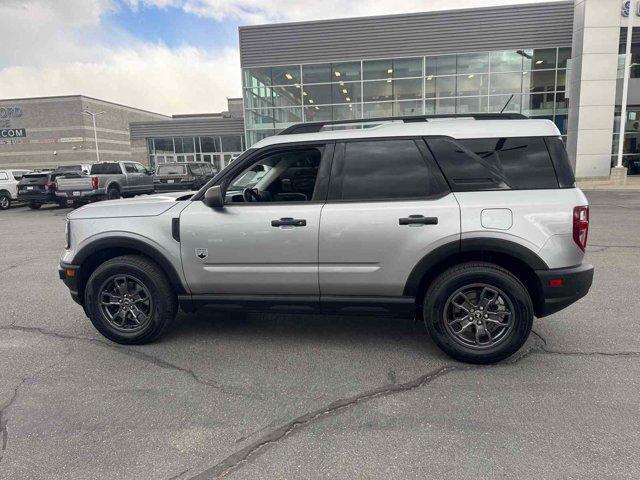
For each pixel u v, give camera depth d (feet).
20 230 41.60
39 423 9.83
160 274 13.65
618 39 69.36
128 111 224.12
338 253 12.44
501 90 76.84
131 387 11.36
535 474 7.93
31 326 15.80
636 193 61.26
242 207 13.00
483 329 12.11
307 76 80.84
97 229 13.75
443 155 12.23
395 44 77.30
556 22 73.77
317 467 8.26
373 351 13.29
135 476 8.12
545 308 11.92
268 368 12.31
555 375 11.55
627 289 18.80
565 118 76.74
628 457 8.32
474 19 75.20
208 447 8.93
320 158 12.89
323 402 10.53
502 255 12.15
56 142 193.47
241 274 13.10
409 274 12.24
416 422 9.63
